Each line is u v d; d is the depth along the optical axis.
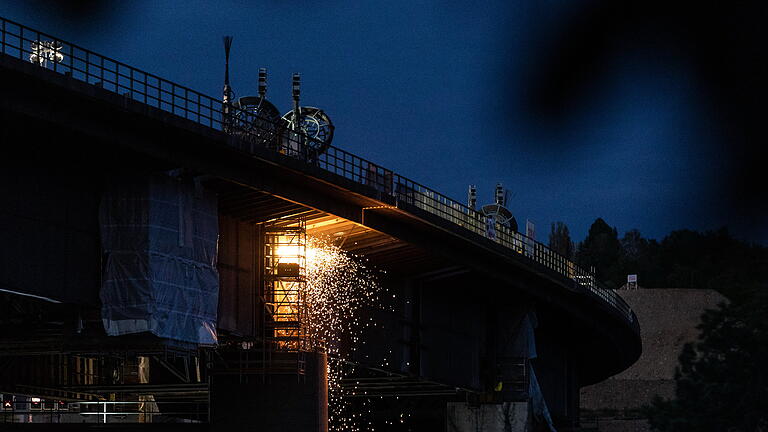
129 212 48.03
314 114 62.00
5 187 42.94
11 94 40.91
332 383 85.25
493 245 75.88
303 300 59.56
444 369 80.62
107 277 47.47
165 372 72.88
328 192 58.47
